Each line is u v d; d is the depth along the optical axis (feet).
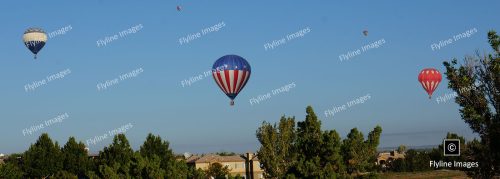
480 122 81.51
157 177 154.30
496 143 82.12
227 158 403.54
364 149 153.28
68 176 258.98
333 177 138.92
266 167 178.09
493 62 81.20
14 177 264.93
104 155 267.39
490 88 82.53
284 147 176.86
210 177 325.01
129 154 265.95
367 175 151.74
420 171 417.28
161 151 277.44
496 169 84.53
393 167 425.69
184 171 163.12
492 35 82.48
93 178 163.02
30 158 287.69
